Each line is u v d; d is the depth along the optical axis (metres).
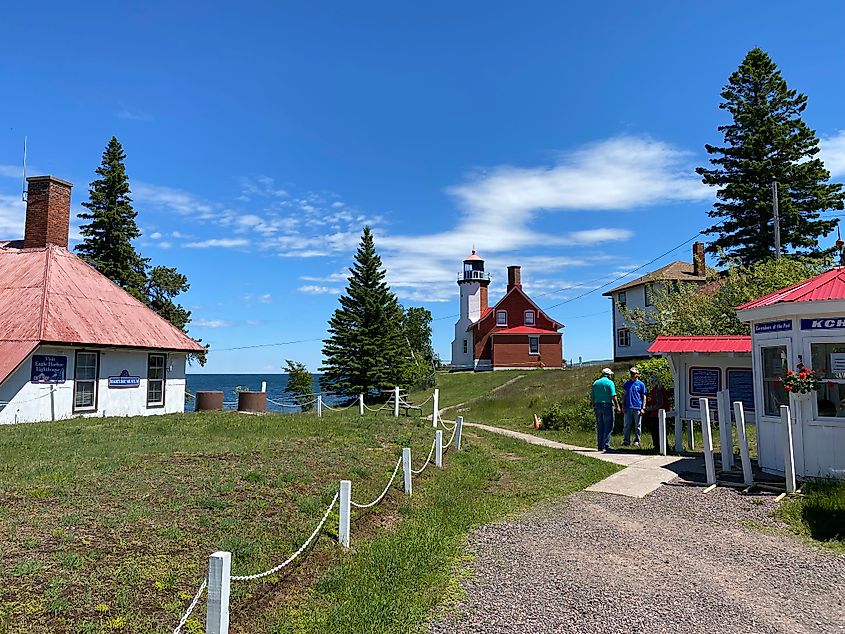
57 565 5.92
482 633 5.73
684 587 6.83
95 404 21.70
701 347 14.72
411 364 48.53
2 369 18.59
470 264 70.12
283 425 18.31
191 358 37.62
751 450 15.75
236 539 7.10
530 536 8.90
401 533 8.62
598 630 5.78
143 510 7.80
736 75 37.97
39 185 24.98
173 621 5.22
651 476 12.65
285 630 5.55
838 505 9.32
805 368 10.91
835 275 11.52
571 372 43.88
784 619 5.99
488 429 23.42
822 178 36.09
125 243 36.66
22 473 9.56
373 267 42.75
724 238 37.28
